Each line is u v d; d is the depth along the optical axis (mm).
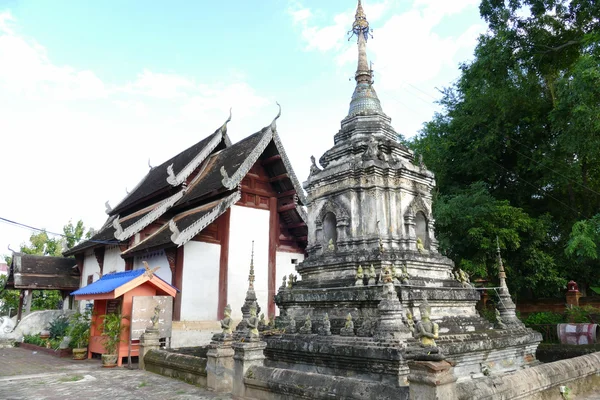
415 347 7520
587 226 20750
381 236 15703
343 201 16734
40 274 32688
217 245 24844
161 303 17797
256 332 10969
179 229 24047
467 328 13977
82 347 20203
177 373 14062
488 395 8039
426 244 17000
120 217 34969
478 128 30422
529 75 26203
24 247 45719
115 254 28766
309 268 16641
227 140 31328
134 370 15914
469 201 26250
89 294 18891
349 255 15430
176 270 22938
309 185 18219
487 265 27406
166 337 17734
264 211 27219
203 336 22594
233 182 24531
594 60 19469
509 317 15672
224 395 11492
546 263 26422
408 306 13383
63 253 34250
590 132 20609
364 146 17250
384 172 16391
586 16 21609
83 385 13227
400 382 10422
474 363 12891
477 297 15539
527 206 31391
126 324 17391
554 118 22094
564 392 10234
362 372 11516
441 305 14414
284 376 9578
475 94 29469
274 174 27594
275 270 26828
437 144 33500
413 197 16953
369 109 18672
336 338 12555
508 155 31656
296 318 15438
